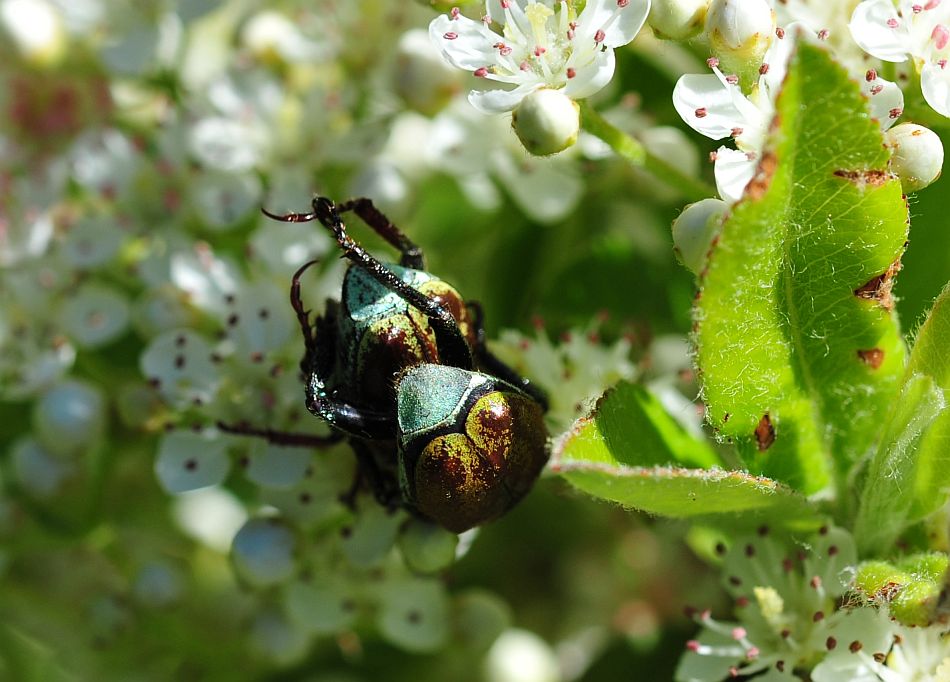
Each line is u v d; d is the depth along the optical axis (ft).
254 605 0.36
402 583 0.35
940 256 0.31
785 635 0.30
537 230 0.38
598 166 0.36
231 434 0.33
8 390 0.37
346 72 0.38
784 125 0.26
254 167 0.37
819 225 0.28
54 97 0.40
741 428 0.29
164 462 0.33
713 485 0.28
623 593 0.39
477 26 0.31
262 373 0.34
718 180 0.29
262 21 0.38
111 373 0.37
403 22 0.38
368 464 0.32
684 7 0.30
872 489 0.29
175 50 0.39
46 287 0.37
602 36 0.30
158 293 0.35
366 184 0.36
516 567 0.39
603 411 0.28
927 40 0.30
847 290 0.28
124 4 0.39
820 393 0.29
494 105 0.30
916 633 0.29
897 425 0.29
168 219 0.37
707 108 0.30
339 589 0.34
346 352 0.30
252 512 0.37
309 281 0.35
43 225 0.38
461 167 0.37
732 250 0.27
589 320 0.36
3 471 0.38
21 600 0.37
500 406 0.30
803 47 0.26
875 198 0.27
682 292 0.36
